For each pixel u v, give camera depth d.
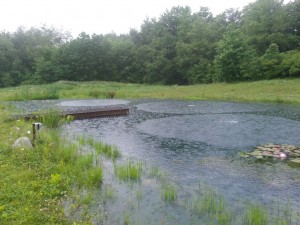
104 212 7.45
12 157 10.48
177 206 7.97
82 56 72.25
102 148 12.94
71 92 41.00
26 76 75.75
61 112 21.05
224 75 54.38
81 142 13.91
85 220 6.91
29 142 12.02
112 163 11.38
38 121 18.80
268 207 8.02
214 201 8.34
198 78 63.84
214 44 67.19
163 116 23.19
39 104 30.39
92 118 22.30
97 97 38.41
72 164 10.50
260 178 10.09
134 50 76.50
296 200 8.45
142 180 9.74
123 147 13.96
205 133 17.05
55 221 6.66
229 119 21.56
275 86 41.22
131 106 29.45
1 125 16.34
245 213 7.60
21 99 34.75
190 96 37.53
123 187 9.12
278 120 20.98
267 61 51.38
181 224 7.07
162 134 16.80
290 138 15.71
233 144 14.59
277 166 11.30
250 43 62.16
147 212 7.60
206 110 26.27
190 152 13.23
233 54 52.62
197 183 9.63
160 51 72.19
